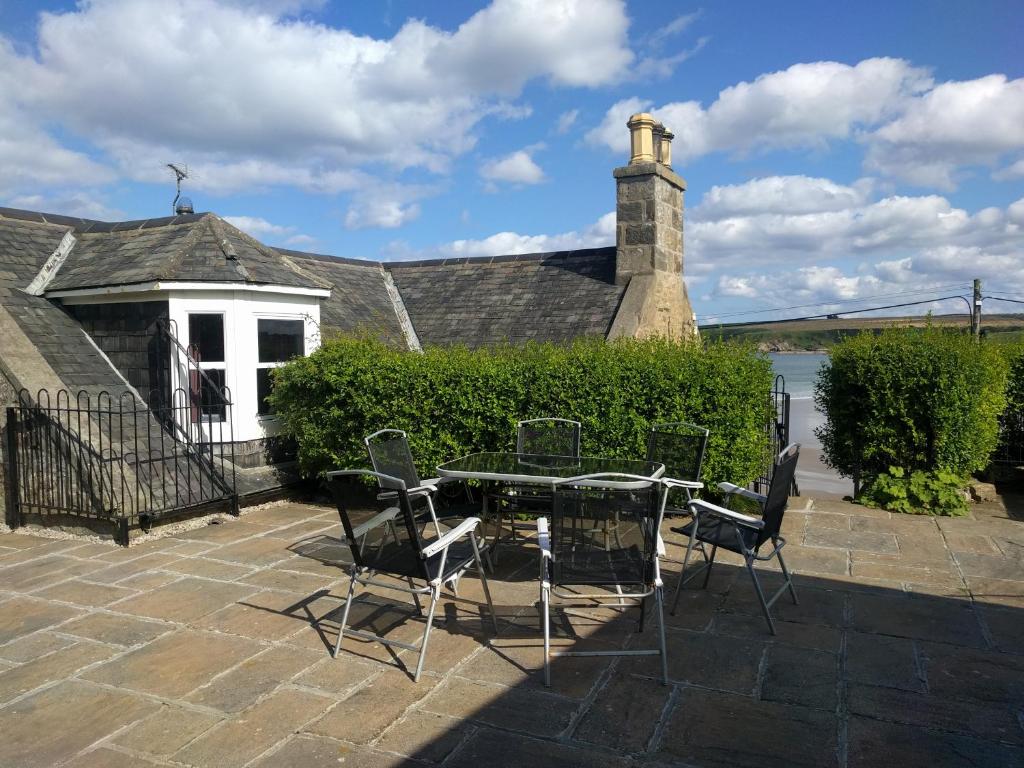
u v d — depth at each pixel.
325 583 6.14
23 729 3.81
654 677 4.36
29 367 8.21
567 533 4.37
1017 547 7.05
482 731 3.75
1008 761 3.45
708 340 8.64
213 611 5.49
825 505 8.86
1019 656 4.62
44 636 5.03
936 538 7.37
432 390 8.40
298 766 3.45
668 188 12.02
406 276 14.78
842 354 9.26
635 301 11.09
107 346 9.41
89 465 7.43
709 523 5.71
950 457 8.67
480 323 12.26
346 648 4.80
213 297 9.18
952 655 4.63
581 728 3.78
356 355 8.88
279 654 4.71
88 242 10.73
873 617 5.29
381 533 4.56
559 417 8.00
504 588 6.01
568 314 11.60
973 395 8.57
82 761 3.51
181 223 10.48
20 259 9.81
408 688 4.23
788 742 3.63
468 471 5.86
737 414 7.83
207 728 3.80
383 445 6.51
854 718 3.86
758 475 8.51
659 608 4.38
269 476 9.42
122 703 4.08
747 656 4.64
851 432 9.23
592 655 4.55
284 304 9.97
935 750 3.55
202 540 7.52
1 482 8.12
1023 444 10.79
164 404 8.96
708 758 3.49
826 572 6.32
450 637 4.99
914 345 8.76
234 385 9.35
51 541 7.53
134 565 6.65
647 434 7.78
